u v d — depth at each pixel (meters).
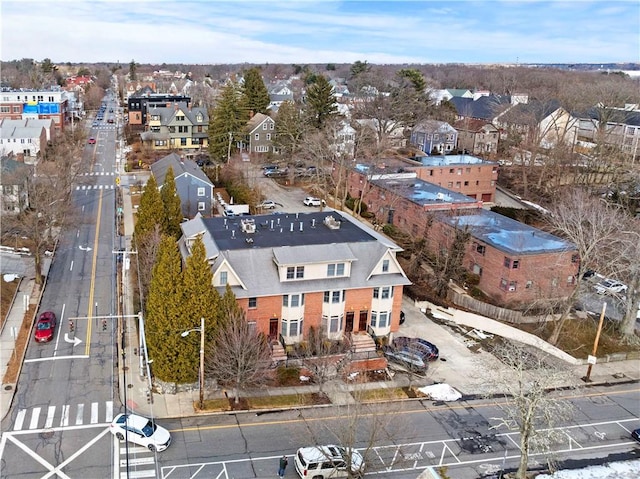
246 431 39.00
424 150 124.12
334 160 92.50
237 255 47.94
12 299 55.78
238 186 94.12
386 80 163.38
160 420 39.56
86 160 117.44
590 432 41.88
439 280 60.28
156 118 130.75
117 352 47.84
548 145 116.88
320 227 55.56
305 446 37.69
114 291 59.00
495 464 37.56
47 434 37.47
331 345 47.72
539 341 53.03
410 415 42.16
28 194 71.06
